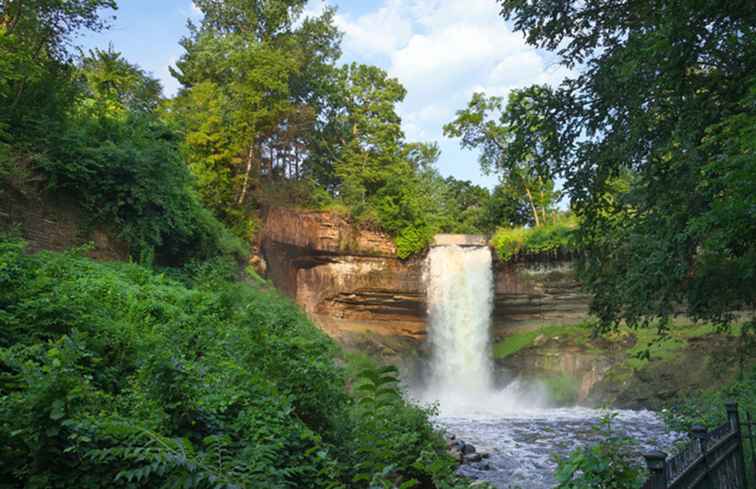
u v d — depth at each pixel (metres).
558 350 41.12
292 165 45.38
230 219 35.16
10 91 15.70
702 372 30.08
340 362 17.14
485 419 28.41
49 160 15.70
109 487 4.90
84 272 13.31
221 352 9.98
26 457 5.06
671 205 10.02
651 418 26.81
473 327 44.09
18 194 14.87
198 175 32.47
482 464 16.27
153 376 6.19
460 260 44.88
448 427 24.28
